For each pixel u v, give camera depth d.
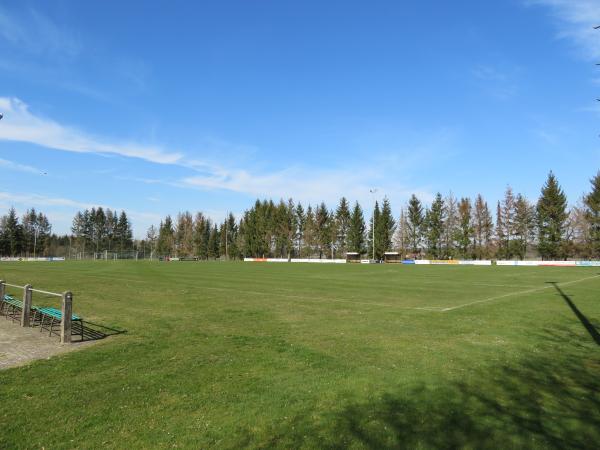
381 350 10.44
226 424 5.96
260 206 115.50
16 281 31.34
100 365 9.03
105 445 5.34
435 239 93.81
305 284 31.08
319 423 5.98
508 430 5.76
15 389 7.44
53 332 12.73
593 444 5.36
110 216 141.88
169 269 53.78
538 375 8.34
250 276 40.34
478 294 24.31
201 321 14.68
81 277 36.06
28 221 128.25
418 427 5.85
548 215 78.50
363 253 103.12
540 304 19.53
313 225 109.81
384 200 102.06
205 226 128.62
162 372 8.51
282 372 8.52
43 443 5.40
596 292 24.98
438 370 8.67
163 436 5.59
